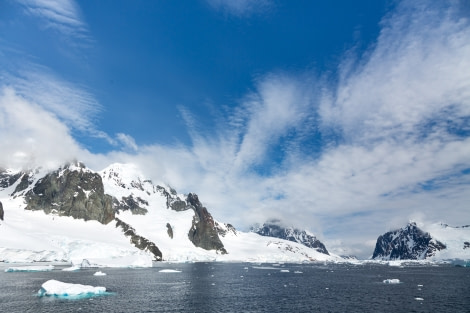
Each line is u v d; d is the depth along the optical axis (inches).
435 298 3041.3
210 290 3403.1
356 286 4001.0
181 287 3587.6
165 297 2898.6
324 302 2787.9
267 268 7662.4
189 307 2487.7
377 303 2760.8
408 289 3715.6
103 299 2743.6
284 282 4384.8
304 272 6707.7
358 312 2400.3
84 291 2933.1
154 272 5472.4
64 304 2501.2
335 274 6176.2
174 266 7682.1
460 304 2731.3
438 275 6058.1
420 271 7436.0
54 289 2856.8
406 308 2556.6
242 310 2425.0
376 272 6939.0
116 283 3860.7
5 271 4886.8
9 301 2596.0
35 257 6742.1
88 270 5615.2
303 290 3548.2
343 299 2955.2
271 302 2751.0
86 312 2262.6
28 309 2329.0
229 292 3280.0
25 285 3435.0
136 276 4729.3
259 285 3956.7
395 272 6988.2
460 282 4613.7
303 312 2383.1
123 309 2374.5
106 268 6328.7
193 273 5580.7
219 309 2442.2
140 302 2640.3
